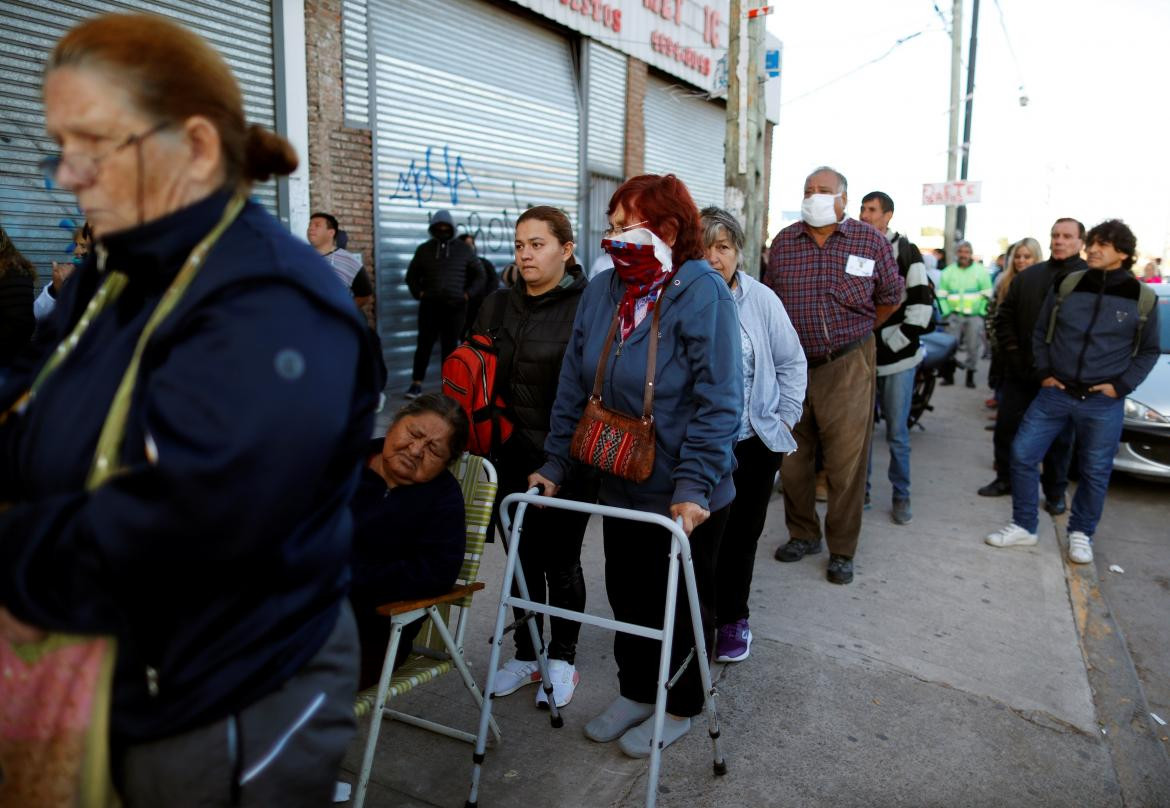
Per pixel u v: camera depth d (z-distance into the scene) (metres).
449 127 8.21
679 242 2.37
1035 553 4.71
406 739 2.78
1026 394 5.61
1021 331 5.56
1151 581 4.62
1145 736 2.98
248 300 1.02
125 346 1.07
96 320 1.16
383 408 7.38
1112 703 3.19
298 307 1.05
